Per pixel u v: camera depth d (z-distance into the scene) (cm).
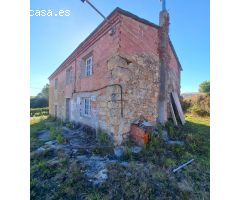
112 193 263
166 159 388
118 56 470
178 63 1037
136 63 534
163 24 661
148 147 451
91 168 344
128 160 387
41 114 1870
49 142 553
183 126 749
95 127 598
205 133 704
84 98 722
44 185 289
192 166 365
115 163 360
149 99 589
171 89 822
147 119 574
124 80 489
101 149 445
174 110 801
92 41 635
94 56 623
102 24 540
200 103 1400
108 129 496
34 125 1027
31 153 437
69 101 957
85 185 285
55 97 1297
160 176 312
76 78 817
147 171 329
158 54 652
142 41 561
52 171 336
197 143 529
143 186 275
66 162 373
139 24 550
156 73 633
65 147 481
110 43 513
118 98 471
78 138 586
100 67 570
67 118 987
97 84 588
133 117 518
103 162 371
